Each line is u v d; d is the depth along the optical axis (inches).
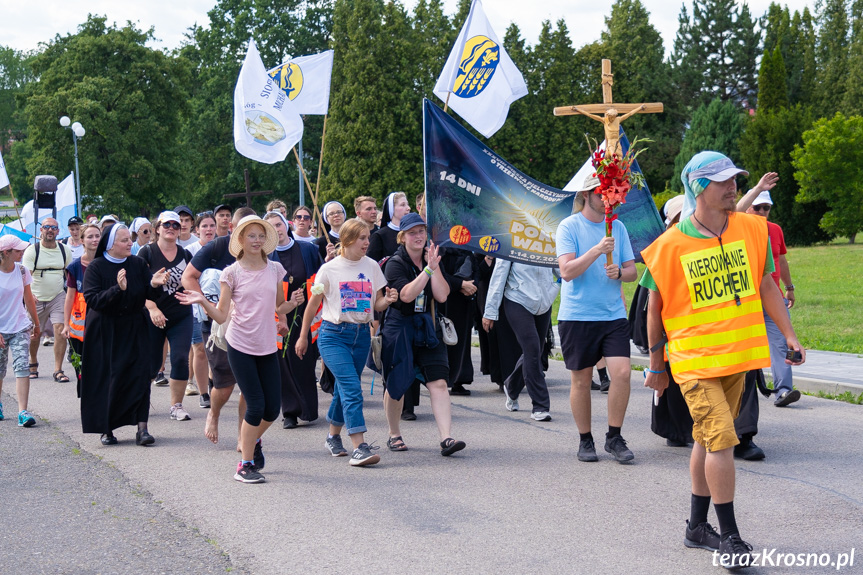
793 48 2314.2
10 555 179.3
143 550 180.4
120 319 280.2
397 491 220.1
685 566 165.3
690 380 165.2
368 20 1649.9
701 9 2417.6
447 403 258.7
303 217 389.1
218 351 260.5
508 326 325.4
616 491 216.2
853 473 230.1
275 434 295.3
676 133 2257.6
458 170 289.0
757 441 267.6
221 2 2000.5
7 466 254.8
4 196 3422.7
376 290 255.4
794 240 1672.0
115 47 1849.2
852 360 411.5
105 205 1804.9
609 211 232.5
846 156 1524.4
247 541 184.1
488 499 211.3
